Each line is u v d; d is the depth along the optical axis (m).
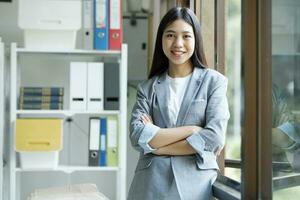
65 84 3.16
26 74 3.13
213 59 2.46
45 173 3.13
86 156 3.16
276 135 1.63
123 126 2.69
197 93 1.76
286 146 1.63
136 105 1.86
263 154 1.64
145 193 1.73
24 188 3.11
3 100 2.60
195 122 1.75
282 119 1.63
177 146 1.70
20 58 3.07
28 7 2.60
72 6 2.63
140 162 1.80
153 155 1.76
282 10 1.61
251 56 1.64
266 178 1.63
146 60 3.25
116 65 2.71
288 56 1.62
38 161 2.62
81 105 2.68
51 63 3.15
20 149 2.57
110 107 2.70
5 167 2.77
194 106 1.75
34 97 2.69
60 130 2.61
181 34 1.79
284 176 1.63
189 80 1.81
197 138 1.67
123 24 3.26
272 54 1.62
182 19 1.80
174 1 2.86
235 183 1.84
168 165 1.72
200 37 1.84
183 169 1.70
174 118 1.77
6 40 3.10
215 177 1.77
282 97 1.63
